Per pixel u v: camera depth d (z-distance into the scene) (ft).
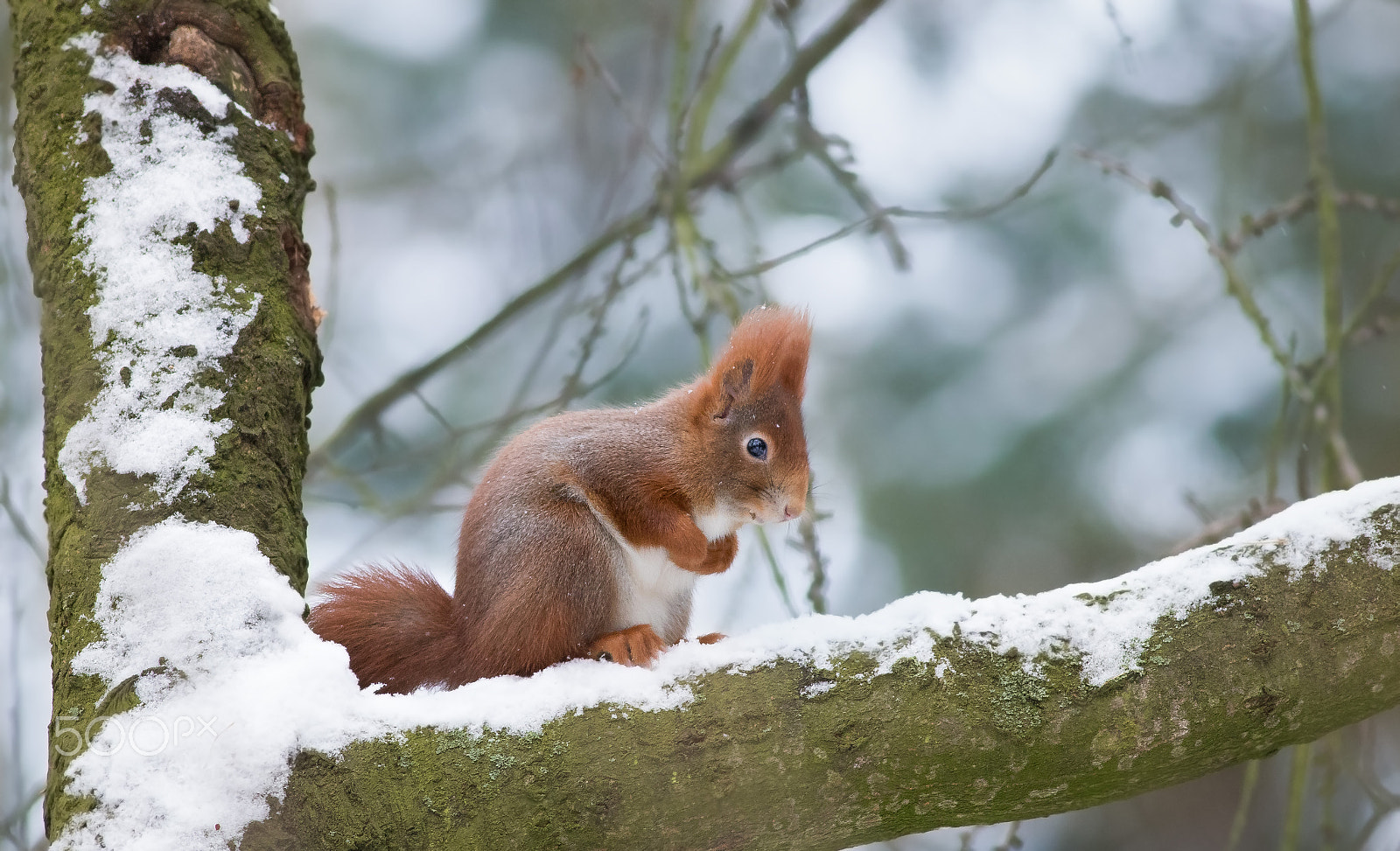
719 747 16.84
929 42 22.07
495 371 20.76
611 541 17.34
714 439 17.43
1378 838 18.26
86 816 16.75
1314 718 16.90
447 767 16.81
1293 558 16.92
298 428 17.11
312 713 16.81
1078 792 16.89
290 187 17.21
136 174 17.11
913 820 16.89
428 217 23.85
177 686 16.83
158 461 16.96
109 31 17.19
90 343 17.02
